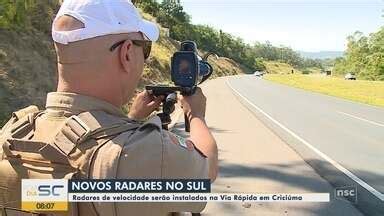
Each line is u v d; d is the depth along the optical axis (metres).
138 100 1.66
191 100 1.60
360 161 8.77
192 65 1.58
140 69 1.42
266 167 8.05
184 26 88.69
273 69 183.88
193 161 1.31
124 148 1.22
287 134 12.34
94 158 1.23
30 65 13.43
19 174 1.30
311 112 19.30
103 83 1.34
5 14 13.92
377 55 91.31
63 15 1.32
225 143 10.61
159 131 1.28
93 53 1.32
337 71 115.75
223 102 23.58
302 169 7.96
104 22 1.31
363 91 39.47
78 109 1.32
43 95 12.59
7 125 1.50
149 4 78.12
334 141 11.30
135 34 1.38
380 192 6.45
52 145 1.26
